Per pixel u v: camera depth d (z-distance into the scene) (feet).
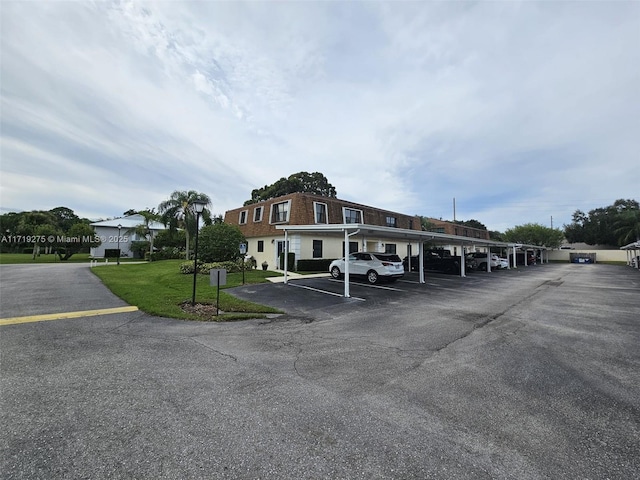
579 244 175.01
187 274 50.37
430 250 75.87
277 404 10.01
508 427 8.79
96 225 123.85
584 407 10.10
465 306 29.32
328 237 68.28
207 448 7.56
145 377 12.14
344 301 31.71
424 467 6.95
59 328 19.61
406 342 17.66
